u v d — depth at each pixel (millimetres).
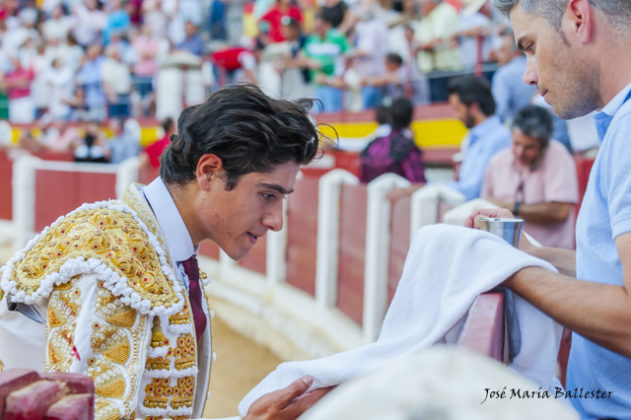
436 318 1493
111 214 1705
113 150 13539
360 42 9734
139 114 15391
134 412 1549
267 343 7480
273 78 11742
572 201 4289
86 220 1685
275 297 8289
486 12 8188
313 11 12688
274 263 8367
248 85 1747
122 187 10781
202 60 14406
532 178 4363
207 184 1760
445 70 8664
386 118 6738
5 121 17656
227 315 8484
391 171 6426
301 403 1503
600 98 1558
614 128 1426
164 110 14258
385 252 6023
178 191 1815
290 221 8234
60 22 17297
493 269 1428
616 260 1466
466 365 592
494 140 5102
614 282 1470
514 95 6160
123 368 1547
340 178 7160
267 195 1771
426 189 5191
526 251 1969
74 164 12922
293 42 10906
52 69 16312
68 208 12344
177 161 1792
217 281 9578
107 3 17109
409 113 6430
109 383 1524
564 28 1526
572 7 1505
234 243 1835
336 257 7184
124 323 1577
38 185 12984
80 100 15992
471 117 5223
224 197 1760
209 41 15367
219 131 1692
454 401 554
